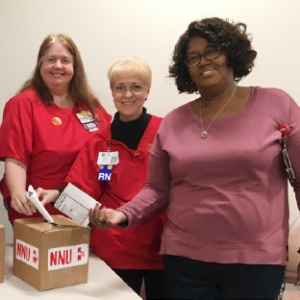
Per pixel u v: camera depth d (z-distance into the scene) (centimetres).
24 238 150
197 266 133
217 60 134
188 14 234
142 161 176
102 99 237
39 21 229
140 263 176
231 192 129
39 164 191
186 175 136
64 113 199
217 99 139
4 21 228
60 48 197
